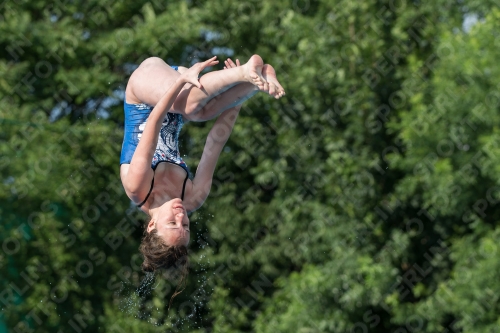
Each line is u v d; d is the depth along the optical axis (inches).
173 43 1040.8
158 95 408.2
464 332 952.3
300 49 1048.8
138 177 387.2
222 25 1093.1
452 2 1130.7
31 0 1083.9
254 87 394.0
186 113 402.0
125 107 430.3
